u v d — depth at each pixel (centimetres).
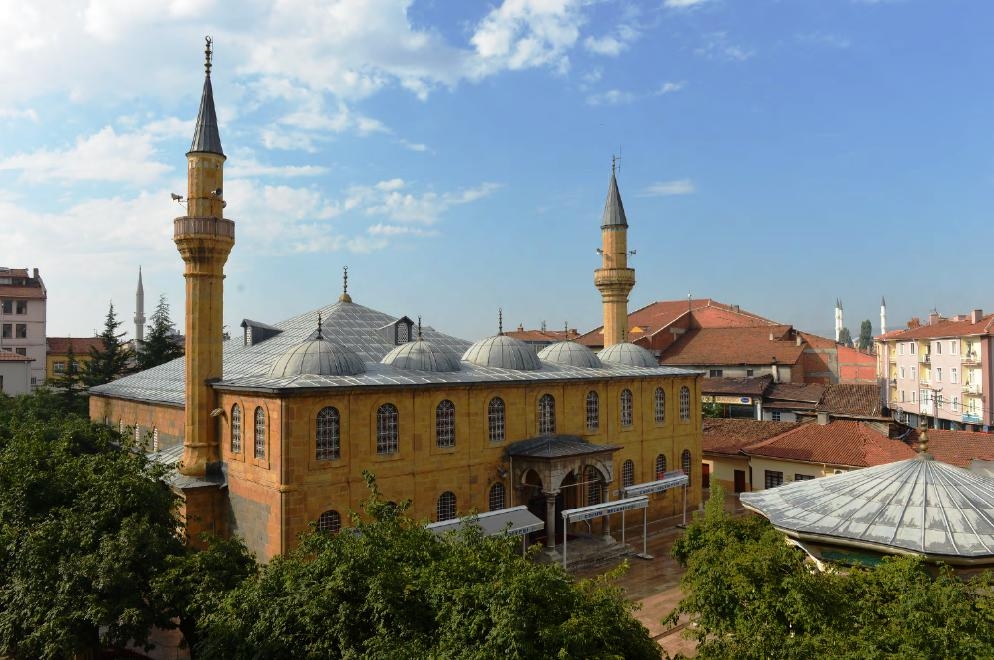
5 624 1983
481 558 1689
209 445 3625
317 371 3462
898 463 1802
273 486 3183
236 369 4328
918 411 8206
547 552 3772
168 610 2044
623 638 1503
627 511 4575
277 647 1577
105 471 2381
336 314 4931
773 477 5141
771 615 1382
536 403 4103
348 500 3316
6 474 2339
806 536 1659
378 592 1545
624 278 5422
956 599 1264
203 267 3619
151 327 7844
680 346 9162
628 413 4638
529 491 4003
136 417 4922
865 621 1318
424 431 3600
